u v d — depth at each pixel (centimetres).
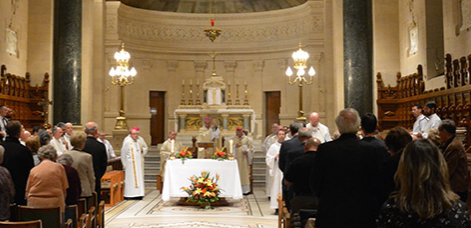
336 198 419
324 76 2069
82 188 757
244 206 1246
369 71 1484
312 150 612
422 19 1363
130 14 2206
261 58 2319
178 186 1225
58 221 553
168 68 2334
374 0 1518
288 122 2231
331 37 1856
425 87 1345
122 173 1365
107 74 2123
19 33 1486
